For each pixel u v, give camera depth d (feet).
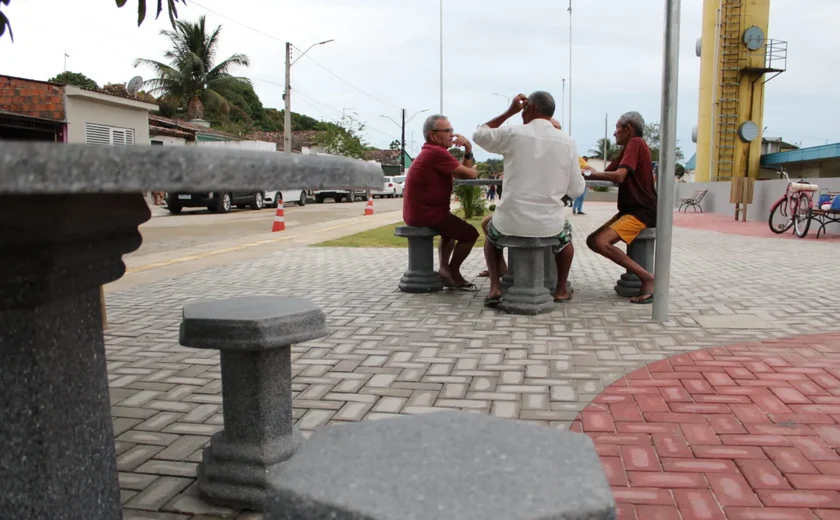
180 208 75.15
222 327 7.58
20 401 4.48
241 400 8.11
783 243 40.37
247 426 8.14
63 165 2.46
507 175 18.39
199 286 25.03
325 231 51.80
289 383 8.42
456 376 13.43
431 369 13.93
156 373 13.89
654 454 9.52
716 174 88.17
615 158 21.62
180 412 11.57
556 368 13.87
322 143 160.15
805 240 42.24
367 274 27.89
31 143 2.39
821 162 109.40
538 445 3.42
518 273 19.36
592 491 2.97
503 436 3.53
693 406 11.41
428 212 21.94
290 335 7.76
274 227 52.06
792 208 46.62
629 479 8.77
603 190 163.43
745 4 84.48
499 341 16.15
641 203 20.10
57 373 4.64
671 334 16.57
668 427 10.50
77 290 4.72
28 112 71.97
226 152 2.94
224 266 30.89
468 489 2.96
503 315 19.03
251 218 68.44
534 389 12.55
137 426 10.91
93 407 5.08
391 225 58.49
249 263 31.96
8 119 69.10
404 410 11.55
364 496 2.89
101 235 4.83
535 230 18.37
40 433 4.53
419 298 21.89
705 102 90.02
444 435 3.53
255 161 3.04
